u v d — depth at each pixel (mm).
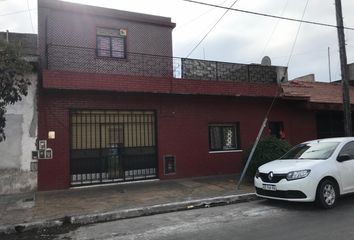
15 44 9031
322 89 20406
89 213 9156
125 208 9594
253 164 13062
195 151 15344
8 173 12133
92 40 14305
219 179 14562
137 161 14250
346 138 10461
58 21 13781
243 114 16750
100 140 13625
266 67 17922
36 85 12641
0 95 8719
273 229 7398
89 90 12984
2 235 8023
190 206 10133
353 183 9734
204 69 15922
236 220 8344
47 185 12555
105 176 13617
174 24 16047
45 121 12680
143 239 7117
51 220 8633
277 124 18078
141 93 14156
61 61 13586
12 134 12258
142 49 15352
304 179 9016
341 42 14969
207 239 6898
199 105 15609
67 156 12906
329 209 9078
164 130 14750
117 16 14781
